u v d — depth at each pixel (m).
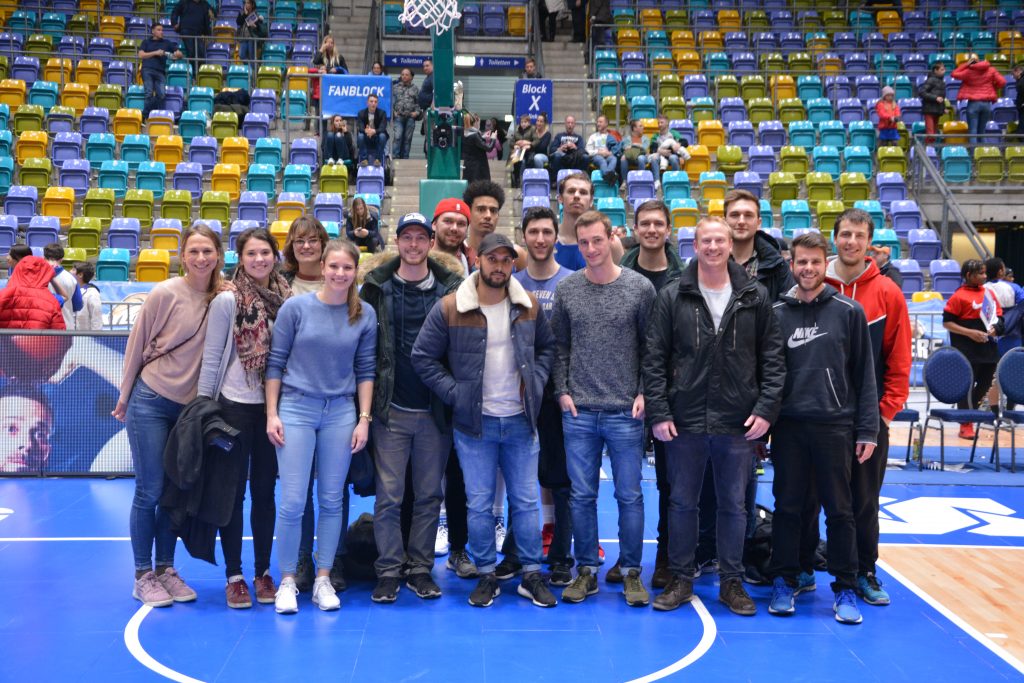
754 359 4.05
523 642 3.83
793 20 19.27
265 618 4.08
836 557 4.15
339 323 4.10
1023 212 13.48
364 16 19.67
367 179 12.72
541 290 4.53
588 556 4.38
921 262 11.66
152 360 4.15
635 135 13.07
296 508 4.14
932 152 13.63
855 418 4.11
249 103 15.22
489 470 4.26
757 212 4.38
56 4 18.72
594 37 17.88
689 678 3.49
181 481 3.91
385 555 4.31
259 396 4.13
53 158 13.06
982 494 6.56
